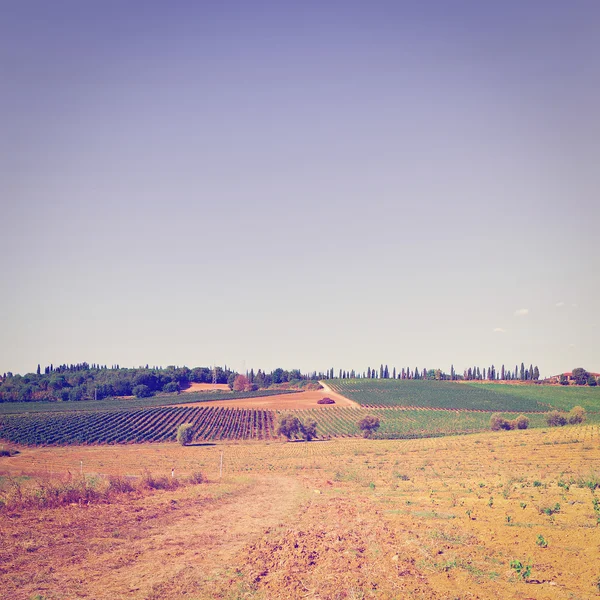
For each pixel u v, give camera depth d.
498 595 11.68
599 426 78.38
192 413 134.38
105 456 75.94
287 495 32.12
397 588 12.28
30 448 91.56
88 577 13.41
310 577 13.36
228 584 12.82
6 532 17.94
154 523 21.14
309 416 131.00
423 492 32.50
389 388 179.38
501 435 77.19
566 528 18.17
